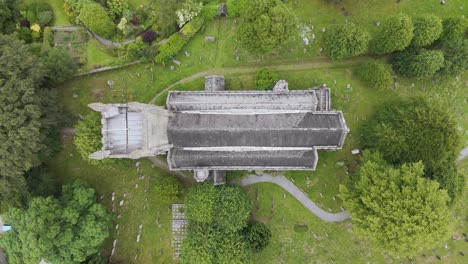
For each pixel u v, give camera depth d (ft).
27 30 243.40
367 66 228.02
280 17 201.77
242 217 217.36
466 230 242.58
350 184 221.25
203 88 245.24
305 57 244.63
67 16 246.47
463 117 244.01
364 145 241.14
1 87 195.62
